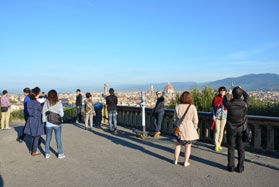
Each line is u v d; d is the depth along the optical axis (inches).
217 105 241.6
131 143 291.6
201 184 157.2
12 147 278.1
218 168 189.8
